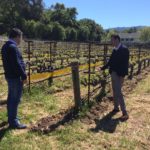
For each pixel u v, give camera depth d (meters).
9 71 3.41
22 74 3.42
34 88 5.38
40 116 4.06
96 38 44.91
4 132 3.41
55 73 5.94
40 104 4.55
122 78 4.23
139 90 6.21
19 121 3.77
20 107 4.35
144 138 3.56
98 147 3.24
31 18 44.50
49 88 5.67
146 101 5.25
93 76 6.00
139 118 4.25
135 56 10.92
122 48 4.16
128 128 3.84
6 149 3.02
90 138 3.44
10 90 3.48
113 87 4.25
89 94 4.67
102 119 4.09
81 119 3.99
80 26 44.38
